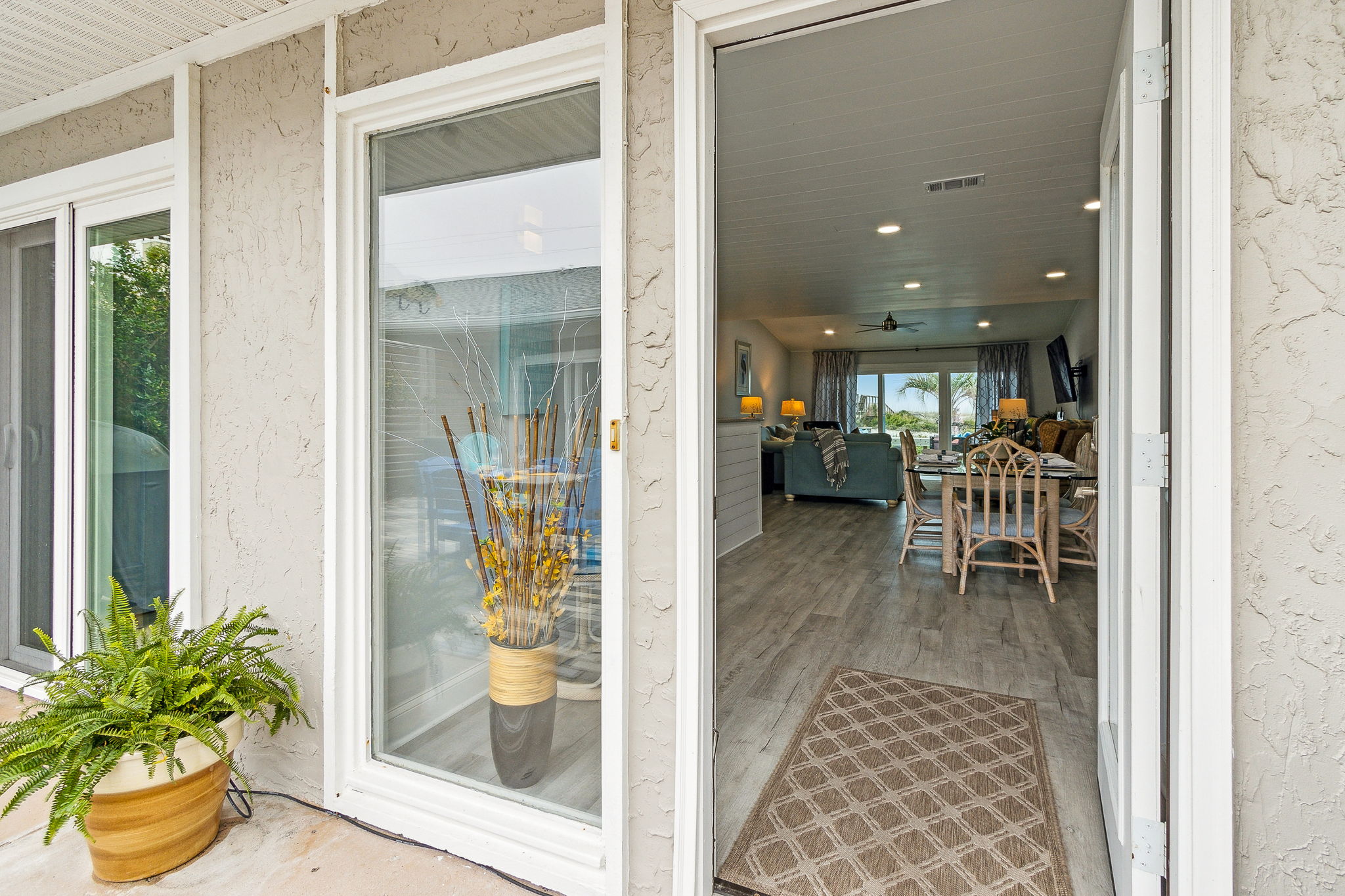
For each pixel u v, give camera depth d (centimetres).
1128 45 131
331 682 178
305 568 183
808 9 127
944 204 353
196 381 198
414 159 174
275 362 186
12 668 261
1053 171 305
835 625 330
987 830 168
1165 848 116
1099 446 182
